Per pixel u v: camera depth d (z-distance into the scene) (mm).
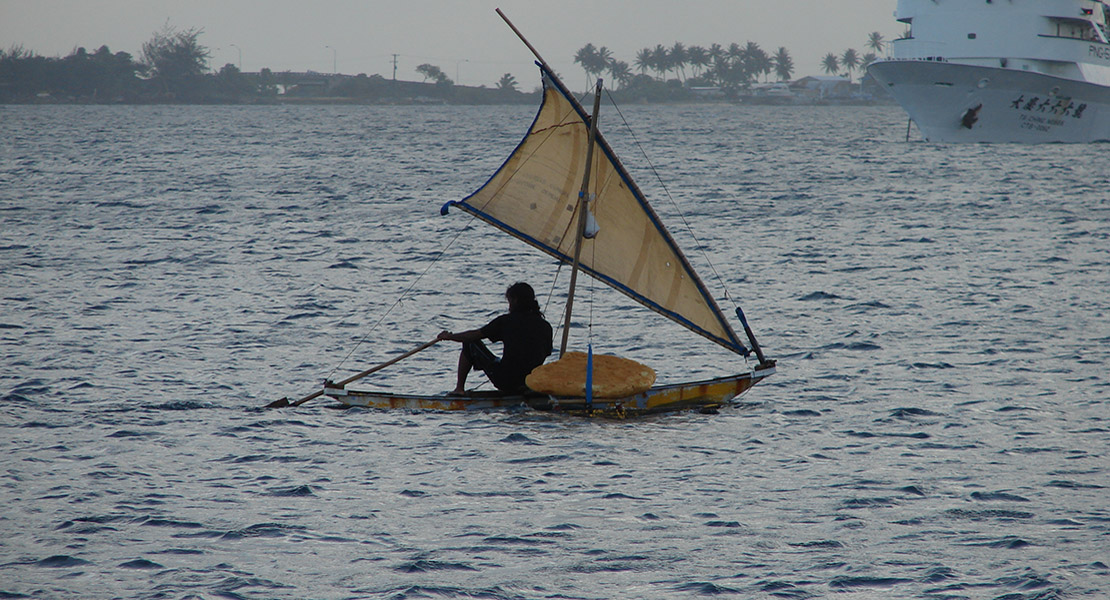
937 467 42906
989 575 32281
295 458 43812
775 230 134625
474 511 37781
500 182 57344
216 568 32719
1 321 73188
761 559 33594
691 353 66562
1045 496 39219
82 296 83875
